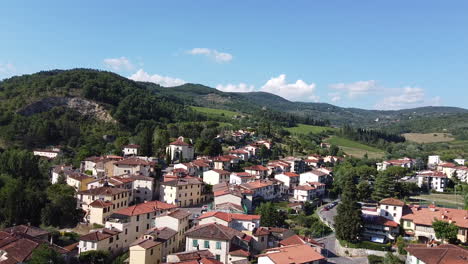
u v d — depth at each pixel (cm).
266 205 13425
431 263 7575
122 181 14600
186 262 7994
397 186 18125
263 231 10369
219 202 13675
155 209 11788
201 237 9169
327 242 11869
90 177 15800
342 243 10988
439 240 10706
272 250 9038
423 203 16738
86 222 12381
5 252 8412
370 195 17775
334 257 10550
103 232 9962
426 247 8588
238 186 15750
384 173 18800
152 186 15162
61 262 8675
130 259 8769
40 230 10462
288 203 16250
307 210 15800
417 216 11950
